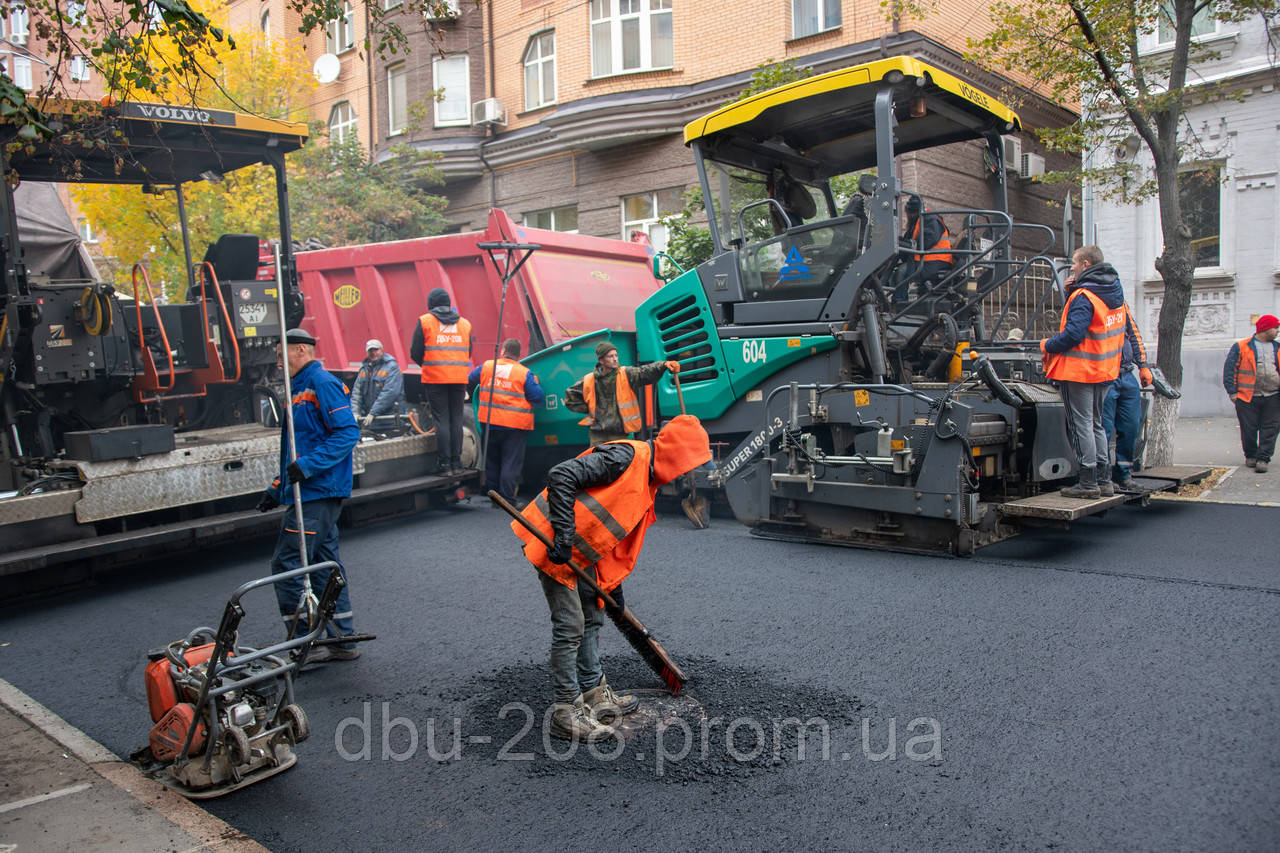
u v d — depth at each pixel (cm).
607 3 1722
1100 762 331
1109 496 662
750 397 756
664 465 392
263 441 723
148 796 344
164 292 1603
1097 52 909
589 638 397
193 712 346
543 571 378
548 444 905
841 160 841
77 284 698
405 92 2014
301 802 336
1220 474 927
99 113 603
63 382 690
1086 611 498
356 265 1064
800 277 719
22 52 544
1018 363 749
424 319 851
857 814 306
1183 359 1441
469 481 898
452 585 622
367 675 461
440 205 1966
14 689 466
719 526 780
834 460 665
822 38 1486
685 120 1652
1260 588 525
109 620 581
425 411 955
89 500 629
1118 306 645
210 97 1519
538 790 336
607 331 827
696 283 778
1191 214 1438
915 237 755
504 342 929
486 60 1958
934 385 673
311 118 1900
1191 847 276
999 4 1076
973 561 616
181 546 720
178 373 788
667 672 402
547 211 1897
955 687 406
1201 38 1376
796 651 461
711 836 298
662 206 1717
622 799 326
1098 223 1496
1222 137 1375
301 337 484
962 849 282
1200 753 333
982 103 713
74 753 385
